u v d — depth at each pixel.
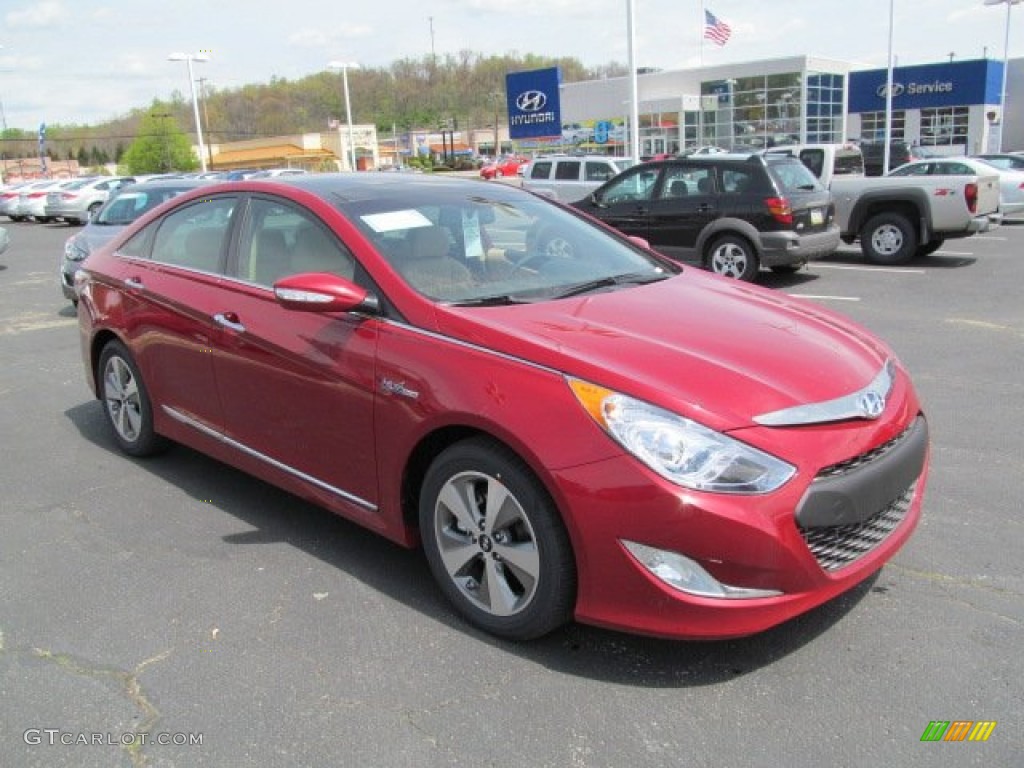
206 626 3.29
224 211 4.34
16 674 3.01
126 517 4.29
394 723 2.71
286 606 3.41
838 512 2.75
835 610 3.27
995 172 18.06
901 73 43.09
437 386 3.09
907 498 3.22
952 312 9.18
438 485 3.19
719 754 2.54
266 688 2.90
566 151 48.91
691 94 43.94
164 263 4.63
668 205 11.57
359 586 3.56
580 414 2.76
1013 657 2.95
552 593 2.90
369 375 3.33
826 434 2.80
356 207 3.87
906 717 2.67
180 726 2.73
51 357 8.20
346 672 2.98
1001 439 5.12
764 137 42.38
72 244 10.02
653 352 2.98
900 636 3.09
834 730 2.62
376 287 3.47
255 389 3.92
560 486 2.76
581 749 2.57
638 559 2.70
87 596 3.53
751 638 3.11
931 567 3.57
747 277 11.07
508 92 33.84
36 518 4.31
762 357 3.04
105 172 93.06
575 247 4.20
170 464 5.03
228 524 4.18
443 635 3.18
